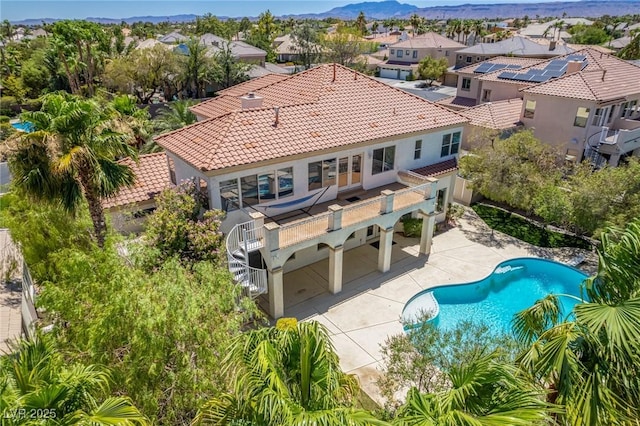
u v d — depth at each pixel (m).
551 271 22.17
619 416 6.97
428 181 21.48
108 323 8.20
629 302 7.54
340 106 22.45
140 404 7.92
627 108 35.00
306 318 17.77
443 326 18.06
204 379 8.21
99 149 15.23
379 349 16.08
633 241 8.14
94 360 8.10
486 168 25.75
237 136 18.25
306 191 20.03
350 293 19.50
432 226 22.27
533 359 8.36
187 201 17.16
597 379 7.25
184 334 8.41
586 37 99.38
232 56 56.53
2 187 20.94
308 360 6.97
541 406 6.20
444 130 24.41
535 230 25.84
